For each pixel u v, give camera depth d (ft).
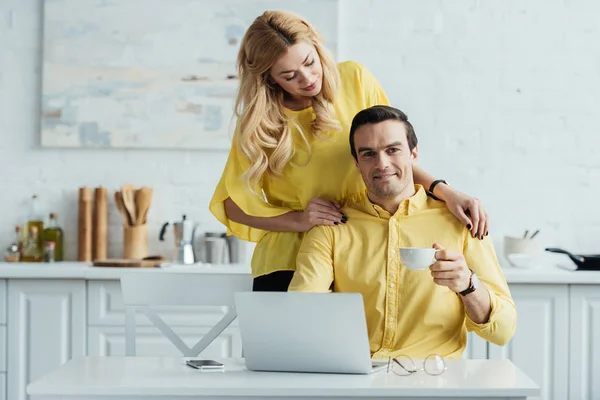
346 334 6.56
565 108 14.19
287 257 8.69
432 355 6.81
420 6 14.23
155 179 14.35
